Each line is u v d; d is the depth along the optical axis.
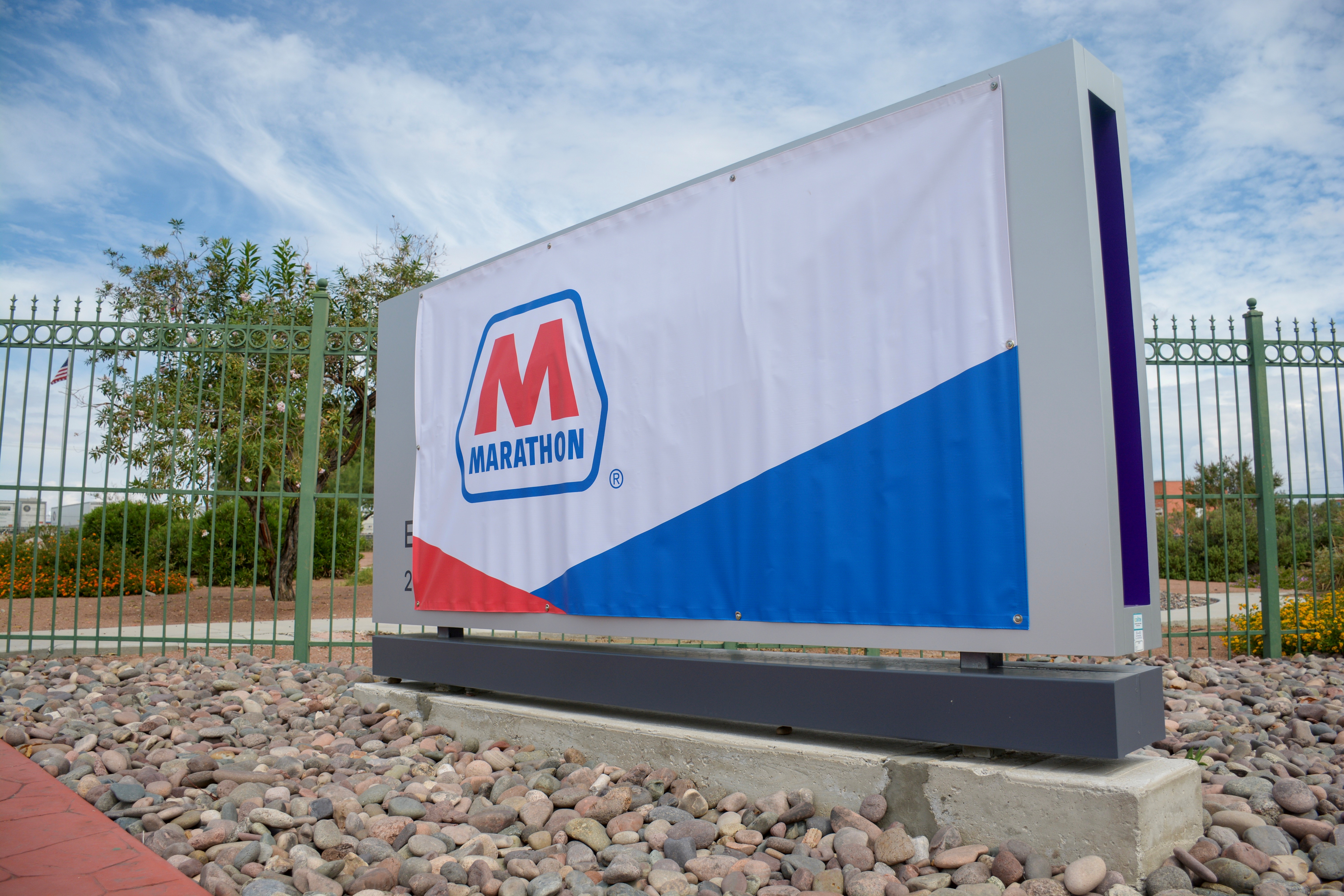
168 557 6.51
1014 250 2.62
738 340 3.26
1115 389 2.82
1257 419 6.93
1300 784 2.89
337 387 11.00
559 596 3.85
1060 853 2.36
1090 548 2.43
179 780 3.24
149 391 9.40
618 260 3.75
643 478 3.55
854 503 2.91
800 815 2.70
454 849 2.69
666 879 2.36
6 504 13.45
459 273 4.59
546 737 3.68
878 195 2.92
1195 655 7.57
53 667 6.03
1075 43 2.56
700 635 3.32
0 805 2.82
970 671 2.68
